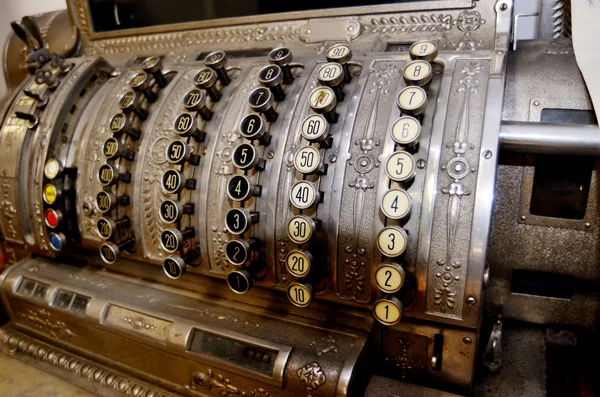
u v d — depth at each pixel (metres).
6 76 0.54
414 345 0.29
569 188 0.30
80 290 0.37
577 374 0.32
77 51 0.48
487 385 0.30
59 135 0.38
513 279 0.34
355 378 0.27
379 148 0.27
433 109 0.27
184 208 0.31
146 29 0.44
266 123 0.30
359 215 0.27
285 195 0.29
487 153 0.25
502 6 0.31
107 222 0.33
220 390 0.31
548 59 0.31
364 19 0.35
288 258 0.27
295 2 0.37
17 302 0.40
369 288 0.28
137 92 0.35
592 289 0.31
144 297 0.35
